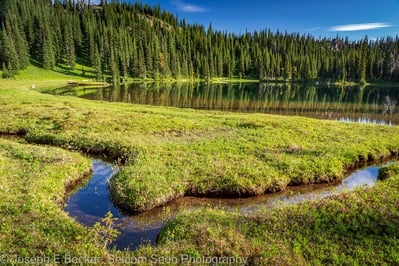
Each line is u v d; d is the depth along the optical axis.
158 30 195.25
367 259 9.24
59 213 11.86
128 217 13.35
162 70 154.00
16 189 13.52
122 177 15.88
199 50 184.88
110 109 37.31
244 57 180.38
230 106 59.75
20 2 158.25
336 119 46.34
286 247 9.77
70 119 28.52
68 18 158.12
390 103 68.31
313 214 11.80
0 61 112.38
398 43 180.75
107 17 192.25
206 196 15.70
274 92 95.81
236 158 19.44
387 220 11.20
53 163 17.48
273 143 23.09
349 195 13.62
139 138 23.70
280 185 16.64
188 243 10.00
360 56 157.25
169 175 16.19
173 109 42.84
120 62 142.12
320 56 181.75
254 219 11.66
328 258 9.29
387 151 23.38
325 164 19.02
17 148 19.62
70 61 135.00
